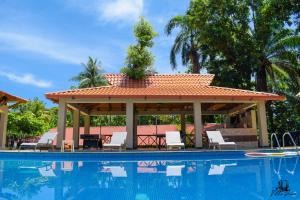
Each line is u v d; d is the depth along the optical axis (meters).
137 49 20.11
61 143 14.70
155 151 12.82
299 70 26.31
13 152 12.76
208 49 29.52
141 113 22.19
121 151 13.04
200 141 15.15
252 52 25.38
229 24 26.66
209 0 27.02
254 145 15.59
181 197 5.65
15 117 25.52
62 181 7.36
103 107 20.67
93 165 10.60
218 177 7.70
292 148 14.35
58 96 14.99
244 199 5.37
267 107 25.53
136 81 19.45
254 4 27.34
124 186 6.70
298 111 28.05
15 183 7.09
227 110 22.70
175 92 15.78
